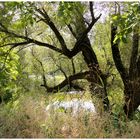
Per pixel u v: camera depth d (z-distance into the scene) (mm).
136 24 6934
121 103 9945
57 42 13102
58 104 7613
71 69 14641
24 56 14922
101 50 13914
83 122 6867
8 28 10508
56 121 6945
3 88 10664
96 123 6863
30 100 7652
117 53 11984
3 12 8578
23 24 8602
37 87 12609
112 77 12500
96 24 13008
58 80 14602
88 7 10812
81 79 12141
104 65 12859
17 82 12297
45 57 14711
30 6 8328
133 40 11898
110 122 6965
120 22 6988
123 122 7172
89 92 8422
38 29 12164
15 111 7270
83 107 7426
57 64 14422
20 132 6633
